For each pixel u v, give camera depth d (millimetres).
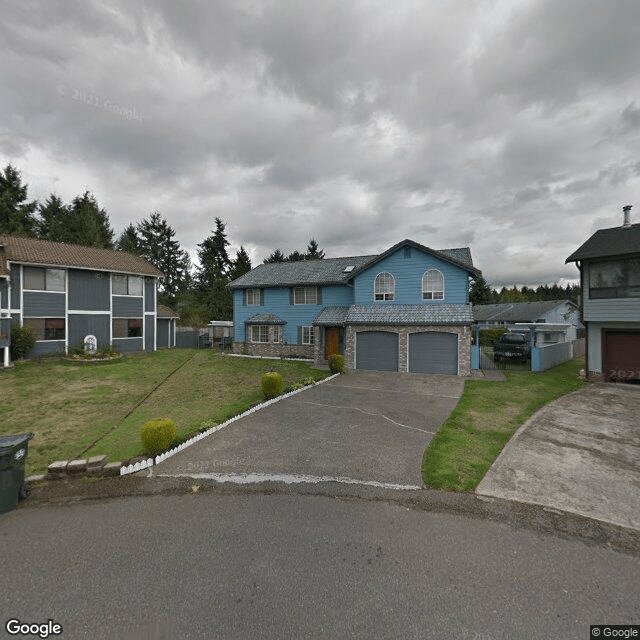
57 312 20344
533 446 7082
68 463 5820
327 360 20688
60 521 4535
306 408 9898
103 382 14273
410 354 16625
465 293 17031
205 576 3480
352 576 3473
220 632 2842
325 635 2814
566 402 10781
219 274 53156
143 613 3037
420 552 3859
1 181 36562
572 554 3846
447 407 10062
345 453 6668
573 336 28828
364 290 19078
